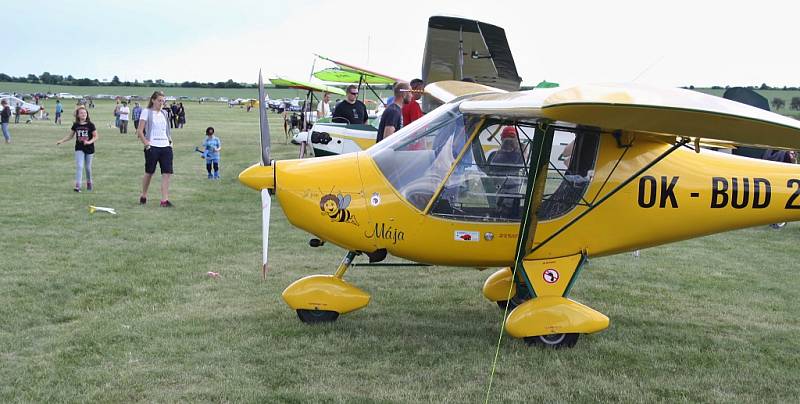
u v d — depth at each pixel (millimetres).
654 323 5863
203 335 5184
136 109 33219
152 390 4176
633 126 4312
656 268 7938
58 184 13266
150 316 5605
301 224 5316
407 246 5250
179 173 15922
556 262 5316
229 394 4137
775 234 10617
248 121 46500
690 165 5391
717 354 5117
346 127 13641
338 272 5574
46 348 4840
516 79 16891
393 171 5211
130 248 8039
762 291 7008
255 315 5699
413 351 5000
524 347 5133
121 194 12273
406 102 10320
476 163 5137
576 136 5176
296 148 23891
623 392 4363
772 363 4965
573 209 5246
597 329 5039
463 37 15188
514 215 5184
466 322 5730
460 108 4973
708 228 5488
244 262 7602
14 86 146875
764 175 5465
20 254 7543
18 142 23453
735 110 3969
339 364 4699
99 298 6074
